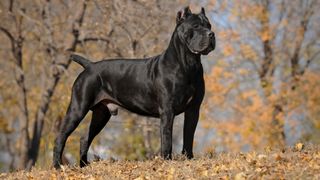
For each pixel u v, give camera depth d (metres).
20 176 9.27
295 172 7.29
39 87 22.84
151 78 9.24
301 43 26.17
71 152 20.70
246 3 24.39
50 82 19.30
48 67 19.77
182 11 9.04
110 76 9.64
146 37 17.38
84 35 18.81
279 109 24.67
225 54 23.59
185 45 8.79
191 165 8.46
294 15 26.20
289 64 26.42
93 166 9.45
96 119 10.24
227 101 24.64
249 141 24.45
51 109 21.42
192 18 8.80
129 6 17.16
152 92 9.25
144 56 17.02
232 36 23.73
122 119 20.34
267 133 24.20
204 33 8.59
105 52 18.89
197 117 9.17
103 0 17.48
